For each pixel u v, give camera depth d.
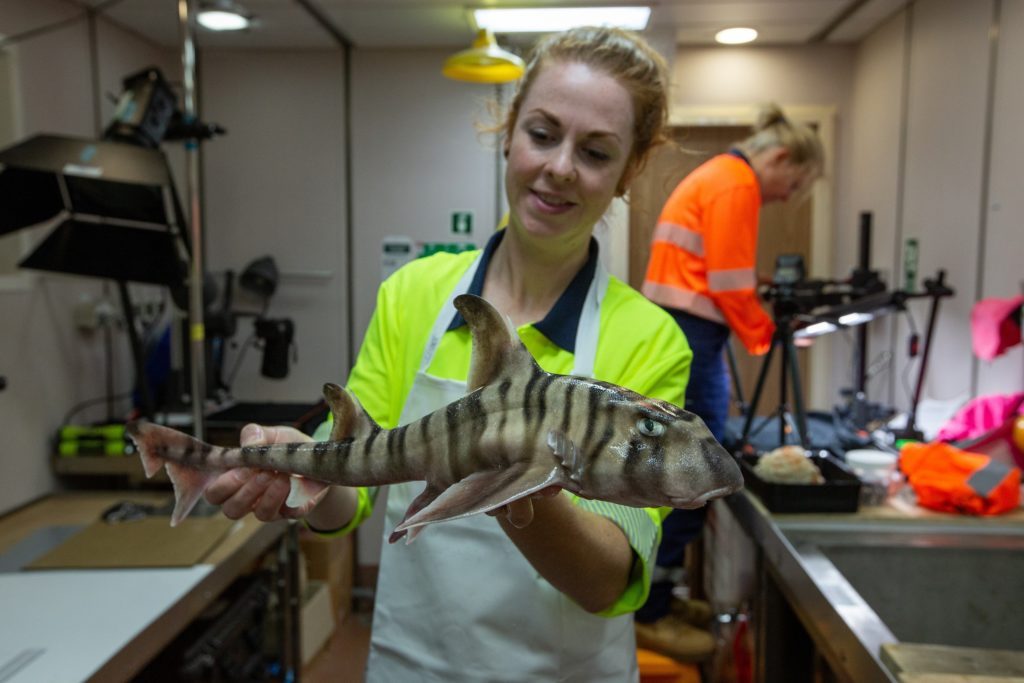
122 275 2.12
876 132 3.13
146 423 0.77
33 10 2.31
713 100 3.25
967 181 2.48
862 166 3.29
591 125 0.84
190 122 1.95
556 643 0.98
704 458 0.54
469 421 0.64
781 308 2.14
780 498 1.81
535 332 0.97
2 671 1.18
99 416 2.63
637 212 1.26
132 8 2.50
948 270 2.62
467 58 1.99
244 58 2.89
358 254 2.95
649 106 0.92
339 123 2.89
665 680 2.12
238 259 2.98
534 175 0.87
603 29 0.90
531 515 0.62
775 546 1.71
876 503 1.90
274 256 2.96
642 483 0.55
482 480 0.58
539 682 0.98
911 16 2.80
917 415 2.58
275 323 2.80
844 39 3.20
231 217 2.96
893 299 2.24
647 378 0.96
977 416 2.20
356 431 0.72
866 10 2.82
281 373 2.83
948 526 1.76
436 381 0.97
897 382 3.02
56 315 2.42
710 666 2.24
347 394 0.73
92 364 2.60
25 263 2.08
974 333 2.22
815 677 1.66
